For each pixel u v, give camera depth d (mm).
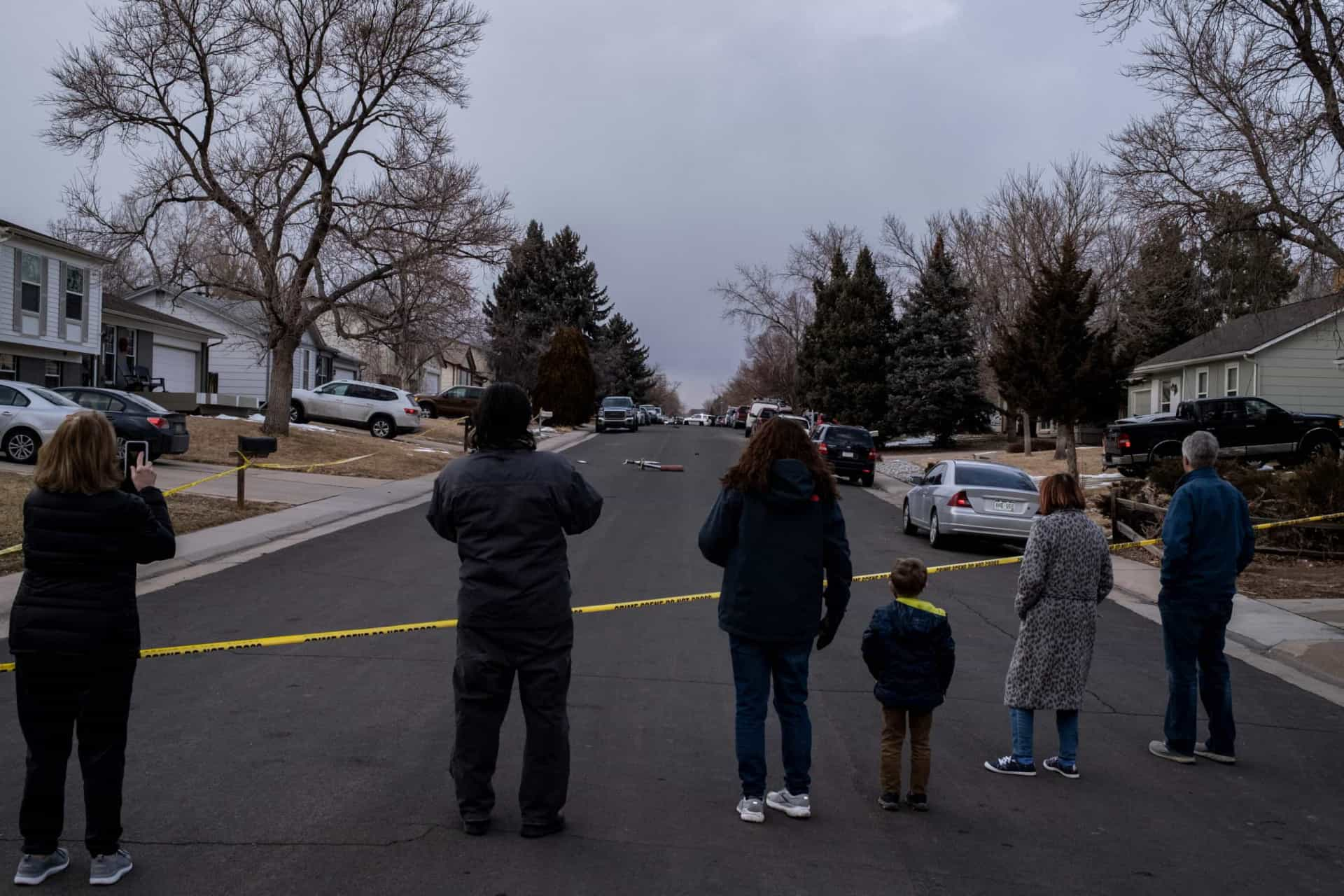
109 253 25859
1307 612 11250
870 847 4805
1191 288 22062
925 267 48500
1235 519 6250
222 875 4258
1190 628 6246
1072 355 27391
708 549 5215
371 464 26109
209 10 24625
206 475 20891
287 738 6109
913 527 18625
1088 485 26016
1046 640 5887
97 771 4129
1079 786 5809
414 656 8266
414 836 4711
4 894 4043
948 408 45125
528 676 4707
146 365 39000
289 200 26250
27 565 4172
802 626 5055
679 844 4738
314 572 12250
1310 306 32438
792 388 76562
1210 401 25812
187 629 9102
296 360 50219
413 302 28984
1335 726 7242
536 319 75000
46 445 4219
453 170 26578
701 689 7555
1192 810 5480
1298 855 4891
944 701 7543
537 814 4734
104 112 24422
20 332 28812
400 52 26406
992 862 4684
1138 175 20031
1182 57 18781
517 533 4652
